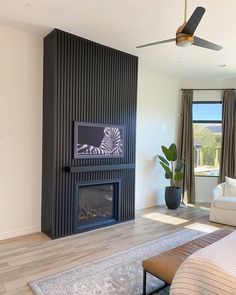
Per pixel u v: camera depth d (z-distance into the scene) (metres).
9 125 3.54
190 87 6.17
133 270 2.73
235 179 5.53
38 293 2.29
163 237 3.71
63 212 3.67
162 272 2.02
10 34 3.50
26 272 2.66
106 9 2.95
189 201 6.01
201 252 1.82
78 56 3.75
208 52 4.30
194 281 1.65
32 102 3.73
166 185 5.93
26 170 3.71
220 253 1.79
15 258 2.97
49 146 3.64
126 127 4.48
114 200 4.41
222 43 3.88
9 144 3.55
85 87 3.85
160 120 5.74
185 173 6.00
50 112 3.61
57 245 3.36
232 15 3.00
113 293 2.32
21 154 3.66
